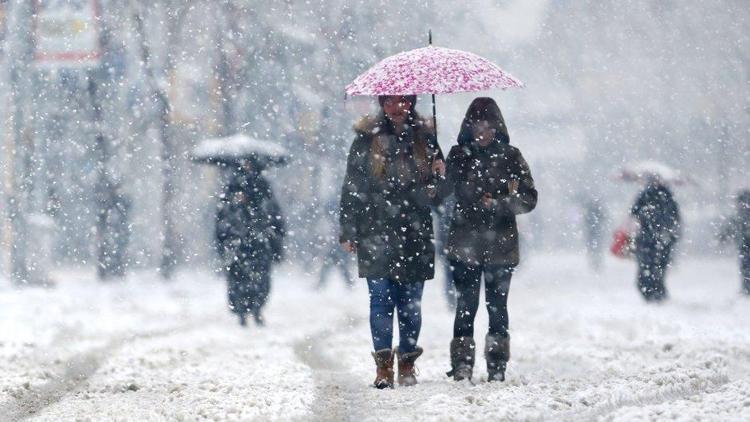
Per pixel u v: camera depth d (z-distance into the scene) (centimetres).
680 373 2686
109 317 4778
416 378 2838
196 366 3206
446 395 2431
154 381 2866
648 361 3088
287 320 4688
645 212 5488
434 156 2728
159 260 8906
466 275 2727
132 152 8519
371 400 2478
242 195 4544
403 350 2734
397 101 2705
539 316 4597
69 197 8662
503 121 2722
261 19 9112
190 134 9262
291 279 7931
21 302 5725
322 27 9356
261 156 4644
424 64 2673
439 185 2719
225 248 4497
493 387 2609
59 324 4412
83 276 8431
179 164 9231
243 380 2842
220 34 9038
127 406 2461
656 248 5397
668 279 7244
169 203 8344
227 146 4666
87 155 8500
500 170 2708
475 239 2698
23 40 7606
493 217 2702
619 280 7262
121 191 8050
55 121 8450
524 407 2273
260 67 9131
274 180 8756
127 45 8606
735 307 5072
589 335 3872
